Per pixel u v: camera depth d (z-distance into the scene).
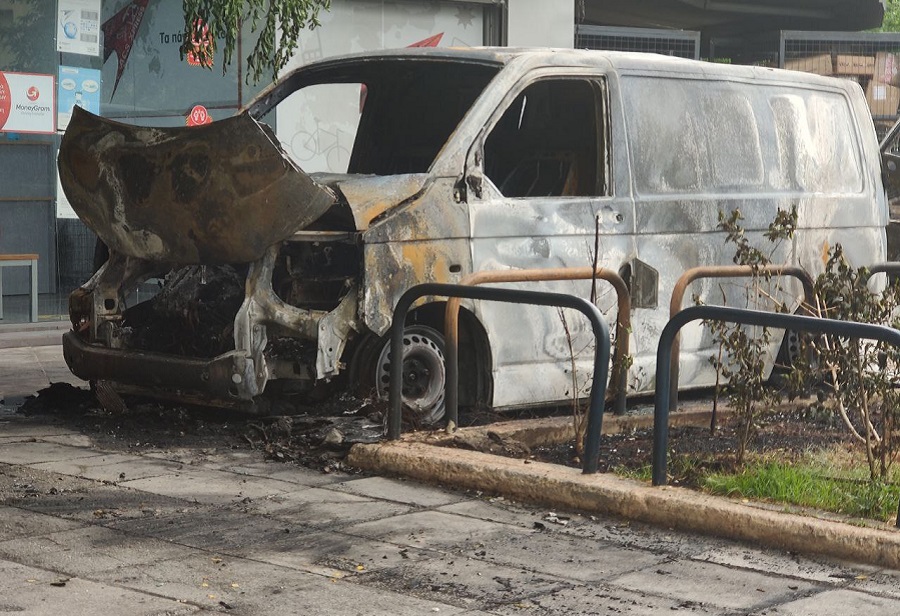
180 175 8.54
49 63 16.05
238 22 12.60
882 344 7.40
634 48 21.52
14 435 8.71
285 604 5.26
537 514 6.86
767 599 5.45
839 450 8.07
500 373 8.84
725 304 9.98
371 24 18.03
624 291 8.90
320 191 8.21
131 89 16.58
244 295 8.83
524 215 8.91
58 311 16.08
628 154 9.45
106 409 9.48
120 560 5.83
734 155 10.14
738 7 25.77
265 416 8.97
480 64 9.33
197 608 5.18
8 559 5.81
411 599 5.37
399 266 8.43
